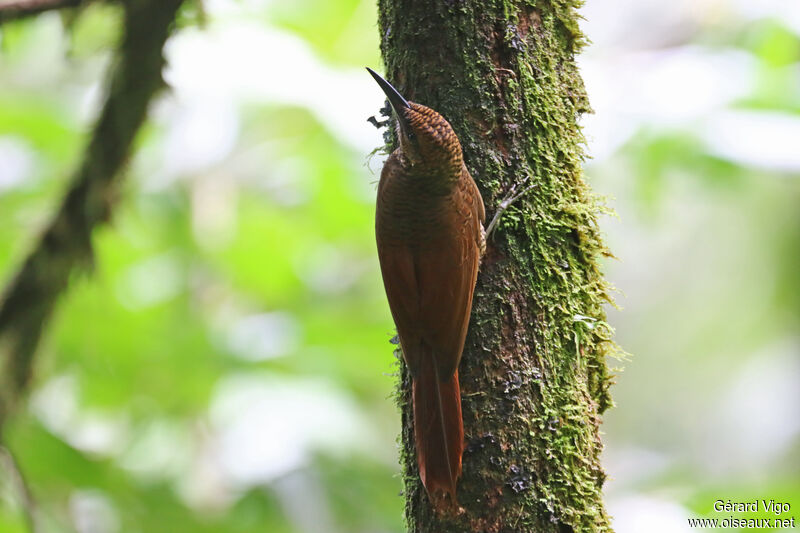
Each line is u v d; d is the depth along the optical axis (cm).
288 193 1394
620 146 1208
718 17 1249
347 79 1327
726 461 1633
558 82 551
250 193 1412
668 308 1667
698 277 1633
